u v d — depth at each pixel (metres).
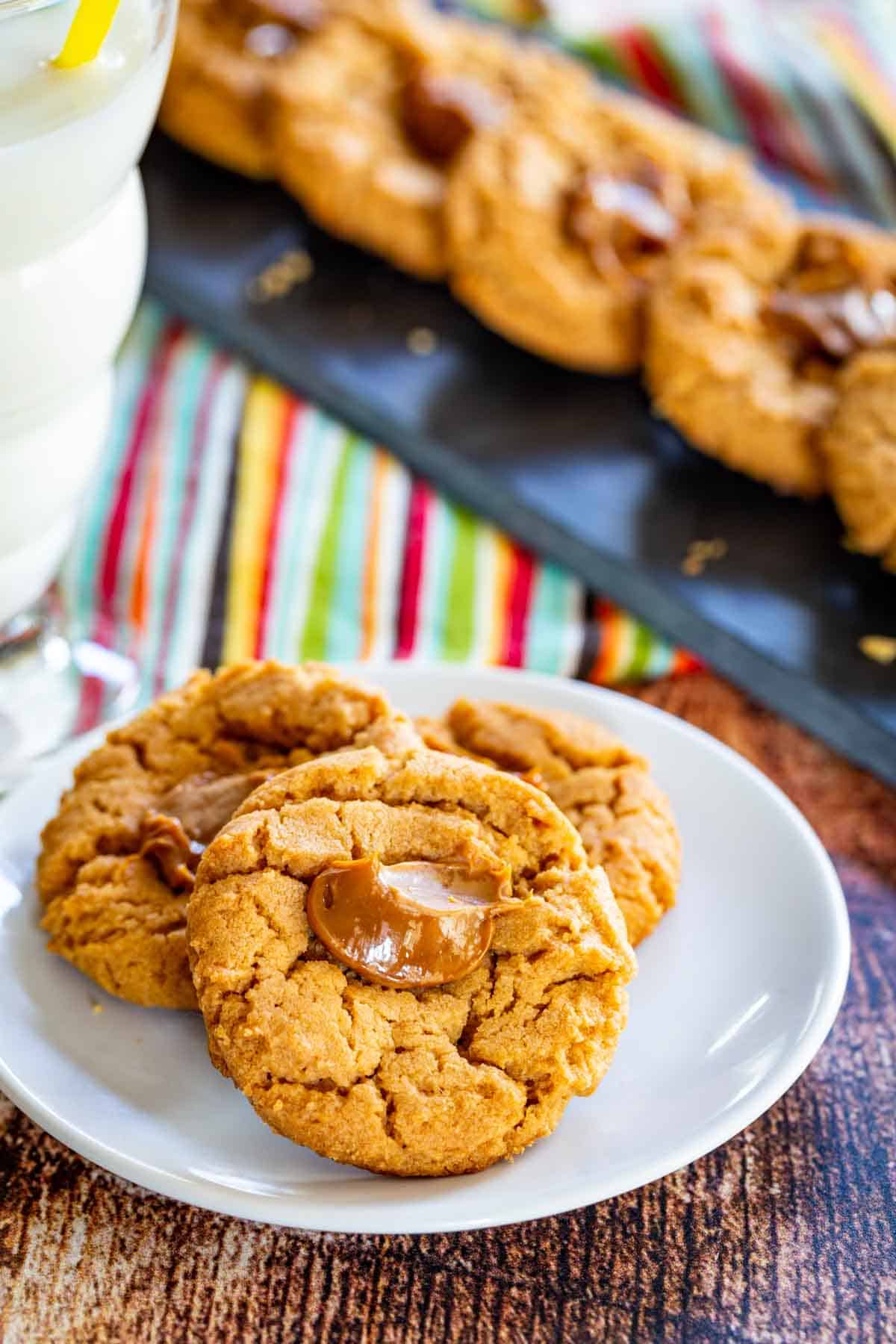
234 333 0.65
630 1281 0.42
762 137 0.75
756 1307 0.42
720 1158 0.44
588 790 0.46
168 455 0.61
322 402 0.63
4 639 0.54
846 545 0.58
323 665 0.46
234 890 0.41
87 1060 0.43
